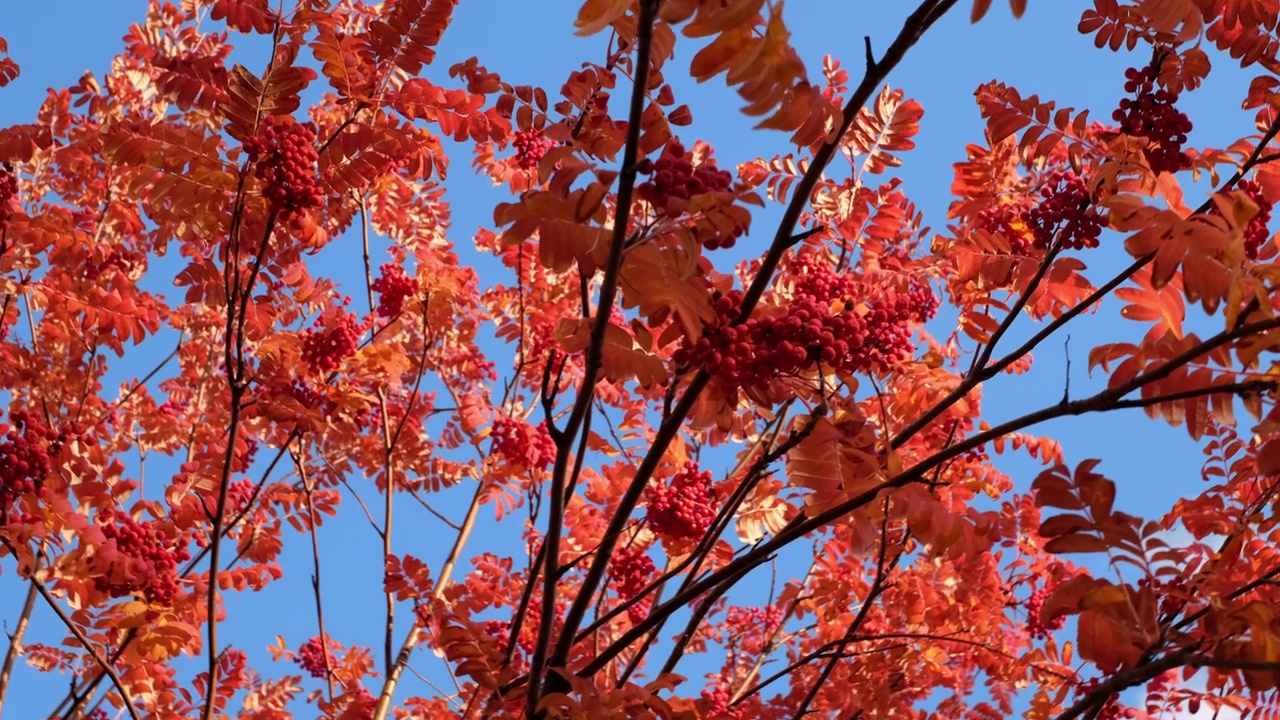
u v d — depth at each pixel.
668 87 2.89
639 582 4.77
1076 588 2.62
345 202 5.34
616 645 3.34
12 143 4.52
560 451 2.88
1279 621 2.52
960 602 5.04
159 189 3.85
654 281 2.53
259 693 6.63
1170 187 3.23
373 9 5.17
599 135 3.11
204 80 3.71
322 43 3.79
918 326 4.64
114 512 4.34
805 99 1.92
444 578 5.70
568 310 6.35
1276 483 3.55
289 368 5.30
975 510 2.87
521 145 4.73
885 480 3.02
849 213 4.59
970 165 4.39
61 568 3.80
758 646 6.78
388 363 5.47
